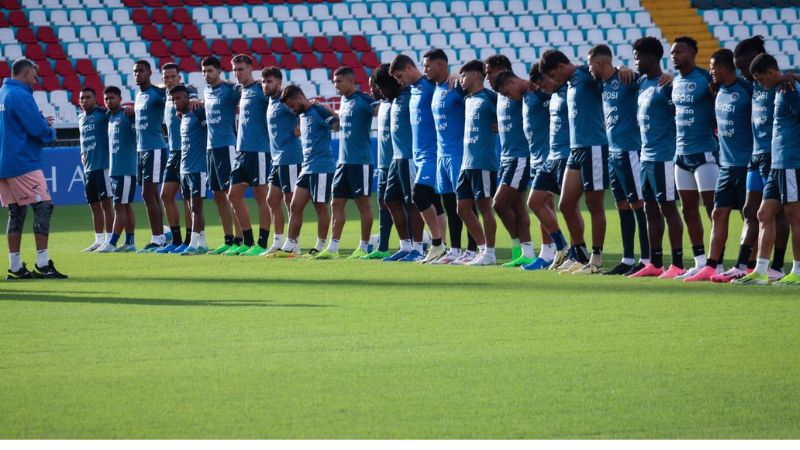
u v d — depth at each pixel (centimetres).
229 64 8112
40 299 2745
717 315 2331
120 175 4141
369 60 8350
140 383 1759
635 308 2447
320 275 3188
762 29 9012
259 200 3900
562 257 3247
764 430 1470
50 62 7719
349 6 8800
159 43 8069
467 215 3400
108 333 2214
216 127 3934
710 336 2094
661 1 9181
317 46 8350
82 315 2458
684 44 2914
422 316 2386
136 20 8262
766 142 2784
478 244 3438
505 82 3228
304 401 1636
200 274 3281
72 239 4728
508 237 4375
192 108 3972
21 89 3256
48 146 6800
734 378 1753
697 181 2948
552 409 1580
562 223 4906
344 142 3684
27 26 7950
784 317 2291
